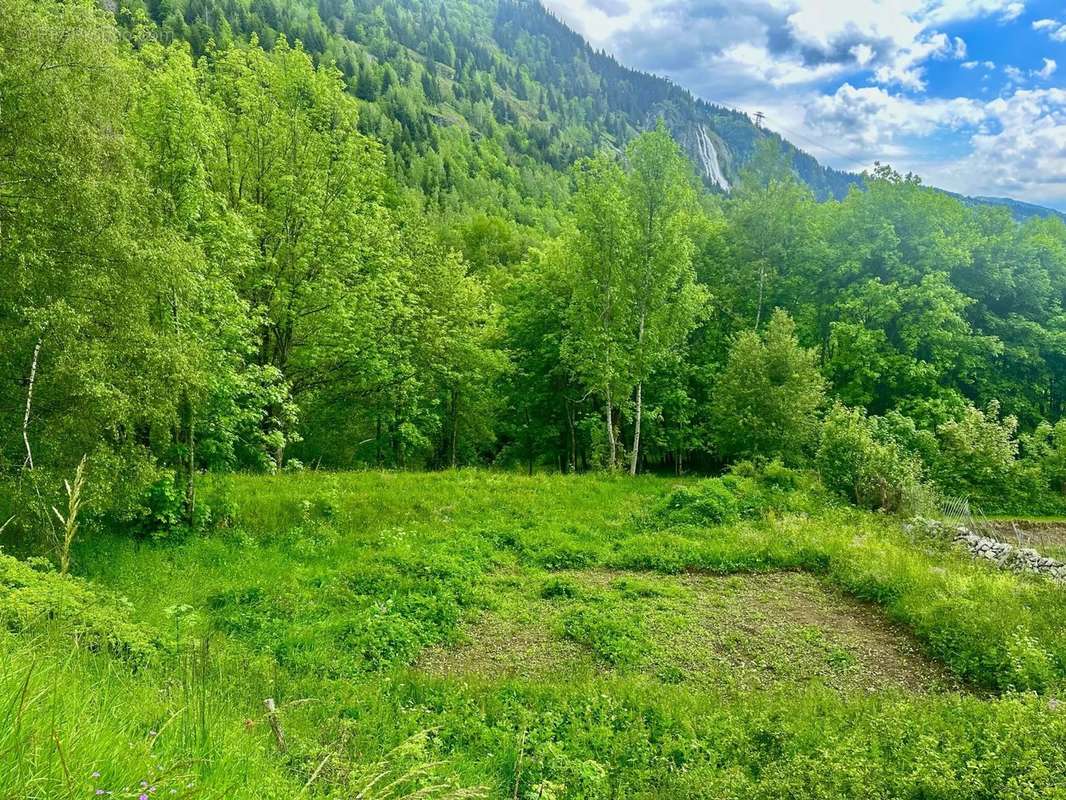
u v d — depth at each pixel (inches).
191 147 630.5
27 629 244.8
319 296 907.4
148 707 188.4
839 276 1350.9
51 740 104.1
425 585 561.0
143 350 489.1
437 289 1203.9
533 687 378.3
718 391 1122.7
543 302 1300.4
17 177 438.6
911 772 256.4
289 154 922.7
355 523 709.3
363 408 1144.2
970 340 1229.1
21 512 449.7
